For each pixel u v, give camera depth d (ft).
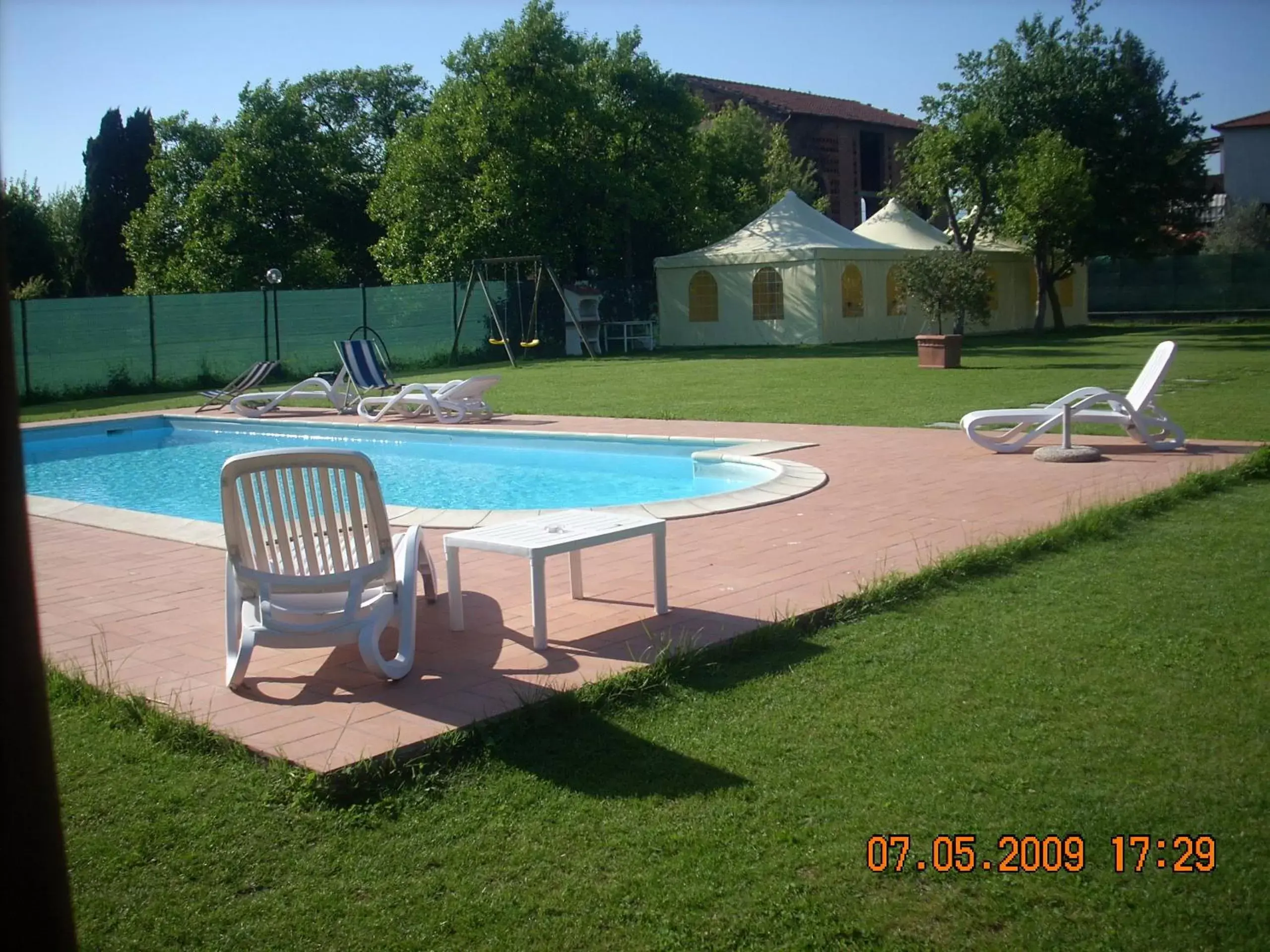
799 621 13.88
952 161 89.66
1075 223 86.48
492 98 81.56
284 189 97.50
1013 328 101.35
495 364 75.61
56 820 4.24
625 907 7.70
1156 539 17.67
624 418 40.42
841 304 83.97
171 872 8.31
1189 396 39.78
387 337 75.56
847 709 11.07
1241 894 7.54
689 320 88.89
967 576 15.87
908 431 33.06
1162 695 11.02
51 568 19.22
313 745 10.35
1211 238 123.54
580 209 86.74
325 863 8.40
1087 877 7.86
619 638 13.60
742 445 31.60
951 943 7.17
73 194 142.00
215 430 49.01
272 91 98.68
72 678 12.44
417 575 16.30
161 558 19.98
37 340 62.64
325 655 13.43
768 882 7.94
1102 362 57.93
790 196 91.40
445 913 7.68
